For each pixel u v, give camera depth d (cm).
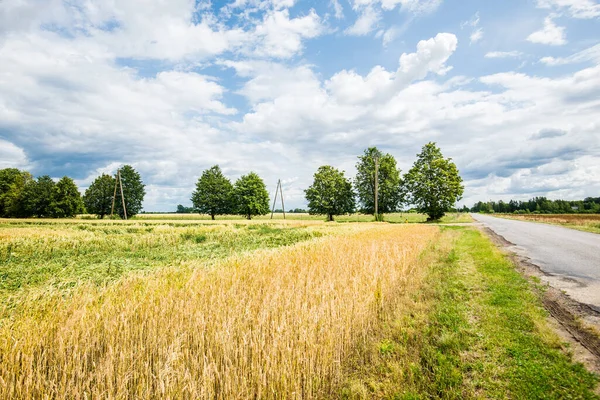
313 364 358
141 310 421
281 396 320
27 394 280
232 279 601
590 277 902
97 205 7519
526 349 450
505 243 1788
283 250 1096
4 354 314
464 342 471
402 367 409
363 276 691
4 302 557
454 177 5184
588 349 450
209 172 7950
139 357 330
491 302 662
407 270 931
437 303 658
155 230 2434
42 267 1091
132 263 1198
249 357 355
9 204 7200
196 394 284
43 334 356
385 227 3052
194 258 1329
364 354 449
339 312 459
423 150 5631
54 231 2178
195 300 459
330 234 2141
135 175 7806
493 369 400
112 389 283
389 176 6078
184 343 363
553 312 602
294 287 555
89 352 345
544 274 941
